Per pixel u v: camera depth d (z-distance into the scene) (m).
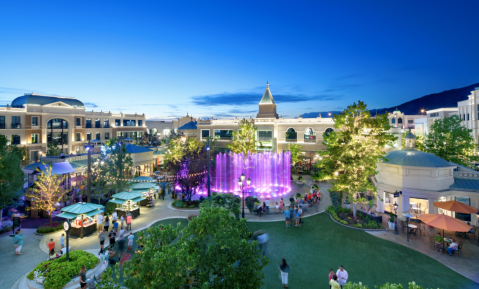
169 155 42.59
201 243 8.34
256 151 46.56
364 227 20.59
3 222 21.38
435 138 34.56
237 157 42.56
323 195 31.59
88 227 19.34
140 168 41.44
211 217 8.61
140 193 25.11
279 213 24.66
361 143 21.64
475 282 13.10
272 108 54.59
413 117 88.62
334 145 23.27
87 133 66.00
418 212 22.16
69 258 14.23
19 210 25.47
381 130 22.02
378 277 13.57
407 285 12.88
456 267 14.59
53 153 38.56
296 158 44.44
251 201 24.84
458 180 22.00
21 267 14.59
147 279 7.15
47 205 21.25
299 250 16.72
